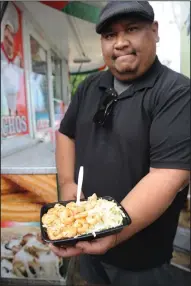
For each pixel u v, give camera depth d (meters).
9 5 1.32
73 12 1.15
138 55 0.70
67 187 0.89
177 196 0.80
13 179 1.26
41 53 1.33
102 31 0.73
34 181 1.25
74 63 1.24
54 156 1.30
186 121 0.65
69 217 0.56
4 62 1.39
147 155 0.74
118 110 0.77
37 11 1.22
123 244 0.83
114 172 0.79
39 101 1.41
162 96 0.69
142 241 0.81
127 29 0.69
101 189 0.82
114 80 0.83
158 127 0.66
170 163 0.62
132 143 0.74
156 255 0.83
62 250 0.55
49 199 1.26
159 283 0.87
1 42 1.34
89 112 0.85
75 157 0.93
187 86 0.68
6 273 1.39
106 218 0.56
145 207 0.60
